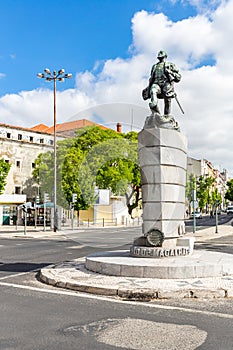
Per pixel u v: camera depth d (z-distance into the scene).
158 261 9.29
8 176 47.59
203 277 8.68
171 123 10.72
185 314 6.21
